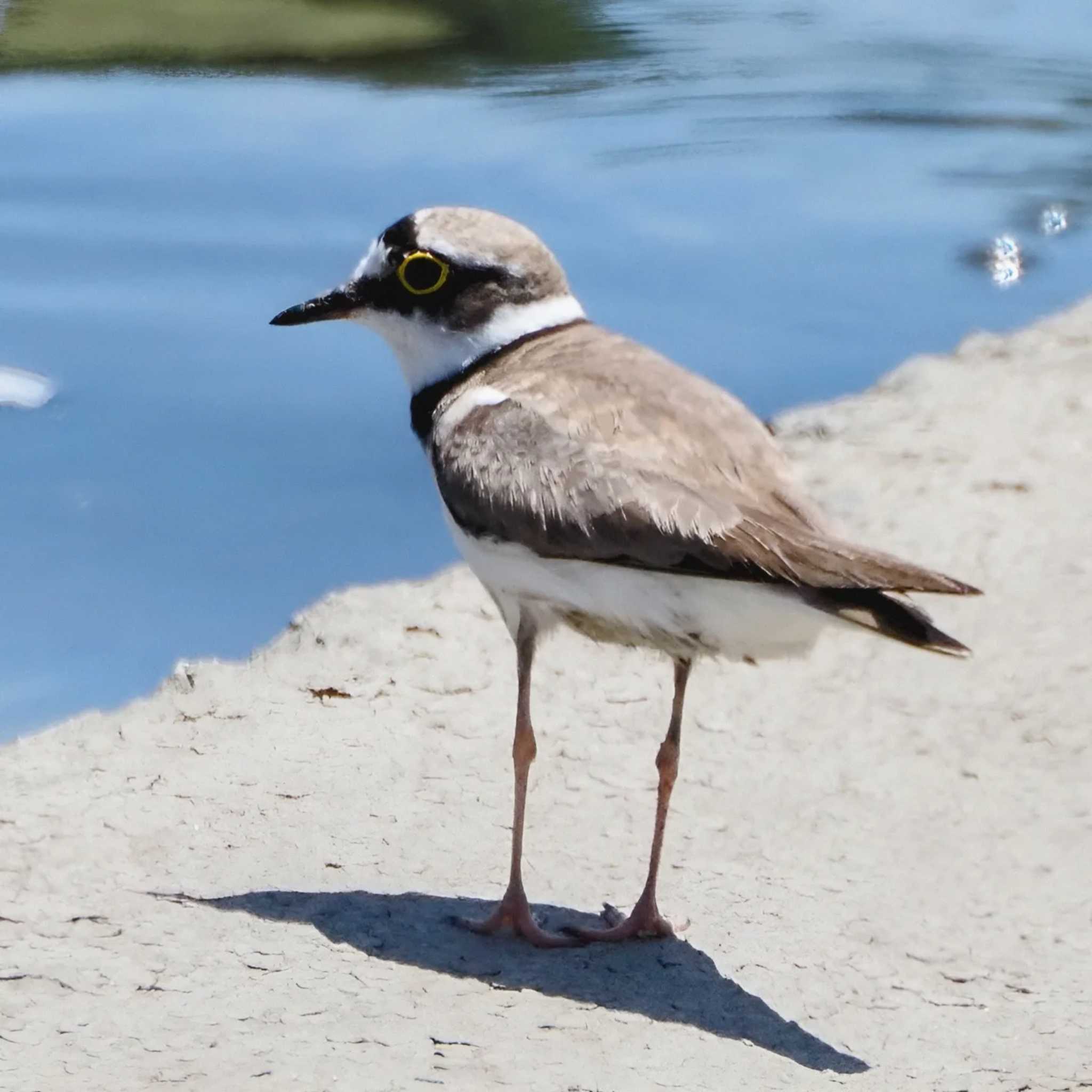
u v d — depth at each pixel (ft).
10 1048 23.57
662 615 25.18
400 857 29.68
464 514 26.76
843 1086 23.47
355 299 29.30
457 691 35.50
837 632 37.78
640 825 31.12
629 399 26.50
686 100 77.25
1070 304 58.18
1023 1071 23.93
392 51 82.74
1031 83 82.58
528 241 28.96
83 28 83.05
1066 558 40.70
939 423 48.42
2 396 47.96
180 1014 24.49
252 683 35.68
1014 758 33.30
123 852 29.40
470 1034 24.32
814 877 29.48
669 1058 23.98
